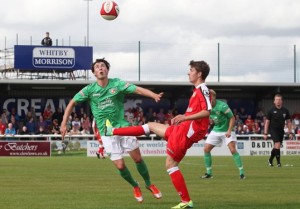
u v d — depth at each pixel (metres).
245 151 39.81
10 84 42.66
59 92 45.47
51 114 43.94
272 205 12.27
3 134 40.16
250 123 44.81
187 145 11.44
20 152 37.34
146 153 38.66
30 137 39.34
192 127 11.37
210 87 45.66
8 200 13.20
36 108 45.22
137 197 12.66
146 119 45.91
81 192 15.03
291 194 14.55
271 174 21.75
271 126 26.09
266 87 46.41
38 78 44.62
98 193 14.78
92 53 43.44
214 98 19.34
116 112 12.85
